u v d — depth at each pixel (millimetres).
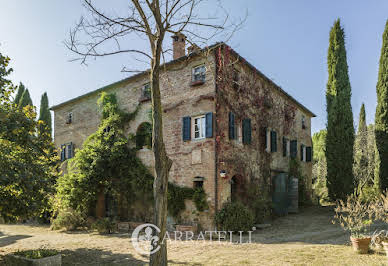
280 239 9977
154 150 5527
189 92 13461
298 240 9609
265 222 13797
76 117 19516
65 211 14680
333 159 17812
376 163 17734
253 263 6930
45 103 28719
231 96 13445
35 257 6668
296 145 18391
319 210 17062
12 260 6922
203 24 6742
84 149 15203
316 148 30812
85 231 13523
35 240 11375
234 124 13383
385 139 16844
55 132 21047
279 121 17422
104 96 16781
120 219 14922
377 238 7852
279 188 15852
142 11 5969
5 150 7305
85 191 14211
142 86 15523
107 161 14820
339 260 6848
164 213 5383
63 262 7727
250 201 13680
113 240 10828
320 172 25141
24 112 8688
